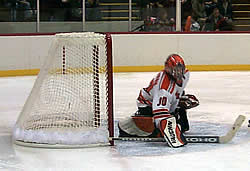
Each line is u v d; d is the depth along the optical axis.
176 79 6.45
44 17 15.23
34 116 6.96
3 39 14.17
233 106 9.91
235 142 6.98
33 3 15.07
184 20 16.44
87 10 15.55
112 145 6.73
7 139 7.21
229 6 16.72
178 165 5.90
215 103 10.23
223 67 15.87
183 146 6.70
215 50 15.77
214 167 5.84
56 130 6.80
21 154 6.40
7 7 14.89
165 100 6.50
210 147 6.70
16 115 9.09
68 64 6.93
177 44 15.59
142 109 6.94
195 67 15.71
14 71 14.40
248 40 15.91
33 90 7.07
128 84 12.84
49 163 6.01
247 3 16.97
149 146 6.70
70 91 6.95
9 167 5.88
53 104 6.96
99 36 6.77
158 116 6.54
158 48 15.49
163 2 16.02
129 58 15.39
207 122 8.34
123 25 15.83
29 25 15.13
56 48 6.96
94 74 6.82
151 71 15.52
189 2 16.38
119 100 10.48
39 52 14.65
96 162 6.02
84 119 6.90
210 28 16.62
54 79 7.01
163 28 16.14
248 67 16.00
